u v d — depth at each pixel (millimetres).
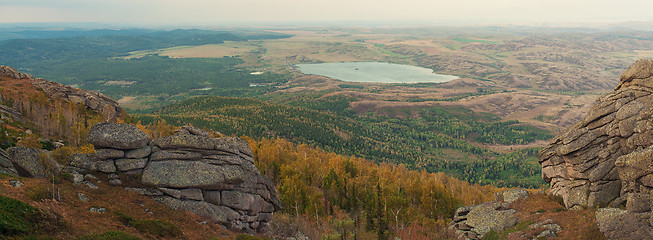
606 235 47625
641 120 54094
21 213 30281
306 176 119500
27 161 42594
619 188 55000
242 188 50688
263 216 55031
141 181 46188
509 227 59062
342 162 136875
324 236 74438
